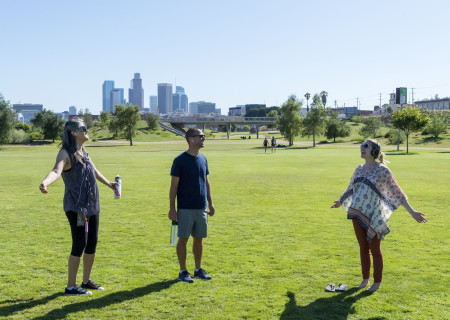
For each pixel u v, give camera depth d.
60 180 17.27
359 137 98.25
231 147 64.69
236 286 4.95
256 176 18.66
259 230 8.00
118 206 10.77
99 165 25.52
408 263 5.84
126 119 80.31
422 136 75.88
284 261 5.96
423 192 13.14
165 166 24.70
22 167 24.45
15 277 5.25
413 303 4.42
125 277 5.28
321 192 13.52
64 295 4.65
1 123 62.16
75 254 4.59
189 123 155.12
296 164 26.38
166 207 10.65
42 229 8.04
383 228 4.75
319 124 70.25
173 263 5.89
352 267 5.69
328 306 4.35
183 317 4.07
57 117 85.00
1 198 12.16
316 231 7.90
